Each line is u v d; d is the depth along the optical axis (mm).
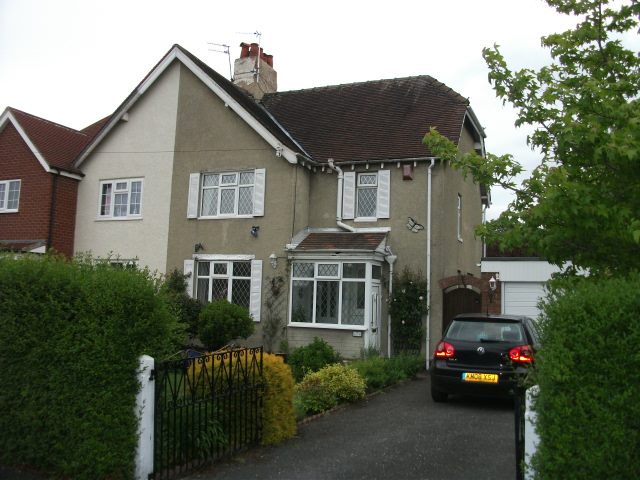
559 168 5566
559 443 4426
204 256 18078
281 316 16766
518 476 5188
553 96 6336
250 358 7488
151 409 6035
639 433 4273
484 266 17141
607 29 6973
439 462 6766
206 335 14766
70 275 6184
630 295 4367
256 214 17531
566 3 7078
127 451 5836
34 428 6086
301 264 16828
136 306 6082
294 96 22219
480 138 20312
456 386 9898
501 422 8859
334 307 16281
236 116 18219
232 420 7074
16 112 20984
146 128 19516
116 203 19812
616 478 4293
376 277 16516
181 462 6344
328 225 17750
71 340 5996
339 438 7879
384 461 6809
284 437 7754
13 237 19719
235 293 17688
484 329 10164
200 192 18516
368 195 17656
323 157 18109
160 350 6371
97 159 20125
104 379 5848
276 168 17500
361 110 19938
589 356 4391
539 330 4805
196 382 7070
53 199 19438
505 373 9602
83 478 5852
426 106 18875
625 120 5586
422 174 16891
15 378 6215
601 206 5234
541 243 5641
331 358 13484
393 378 12664
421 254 16562
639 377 4266
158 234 18859
